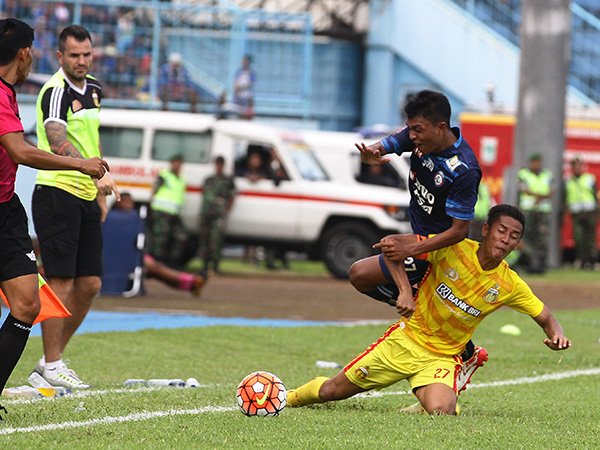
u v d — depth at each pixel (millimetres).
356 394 27125
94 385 29438
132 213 56812
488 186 91625
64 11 98438
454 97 111812
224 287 64250
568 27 88562
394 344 24594
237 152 73312
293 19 105375
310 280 71875
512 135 91500
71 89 29219
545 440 21500
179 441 20312
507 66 110938
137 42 100250
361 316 52156
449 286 24125
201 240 71562
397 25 111375
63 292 29062
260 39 107938
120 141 73250
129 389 28188
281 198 72875
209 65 106625
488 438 21328
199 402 25500
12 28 22000
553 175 88688
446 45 111500
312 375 32812
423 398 24422
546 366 36906
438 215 23984
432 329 24422
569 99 112125
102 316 47375
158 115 73625
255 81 107500
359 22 111938
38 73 96562
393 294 24828
